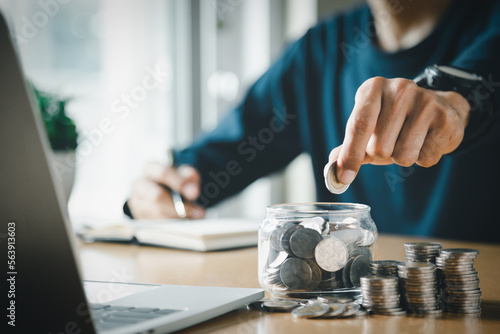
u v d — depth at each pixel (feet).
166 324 1.79
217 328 1.95
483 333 1.84
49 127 4.64
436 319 2.04
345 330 1.89
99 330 1.69
